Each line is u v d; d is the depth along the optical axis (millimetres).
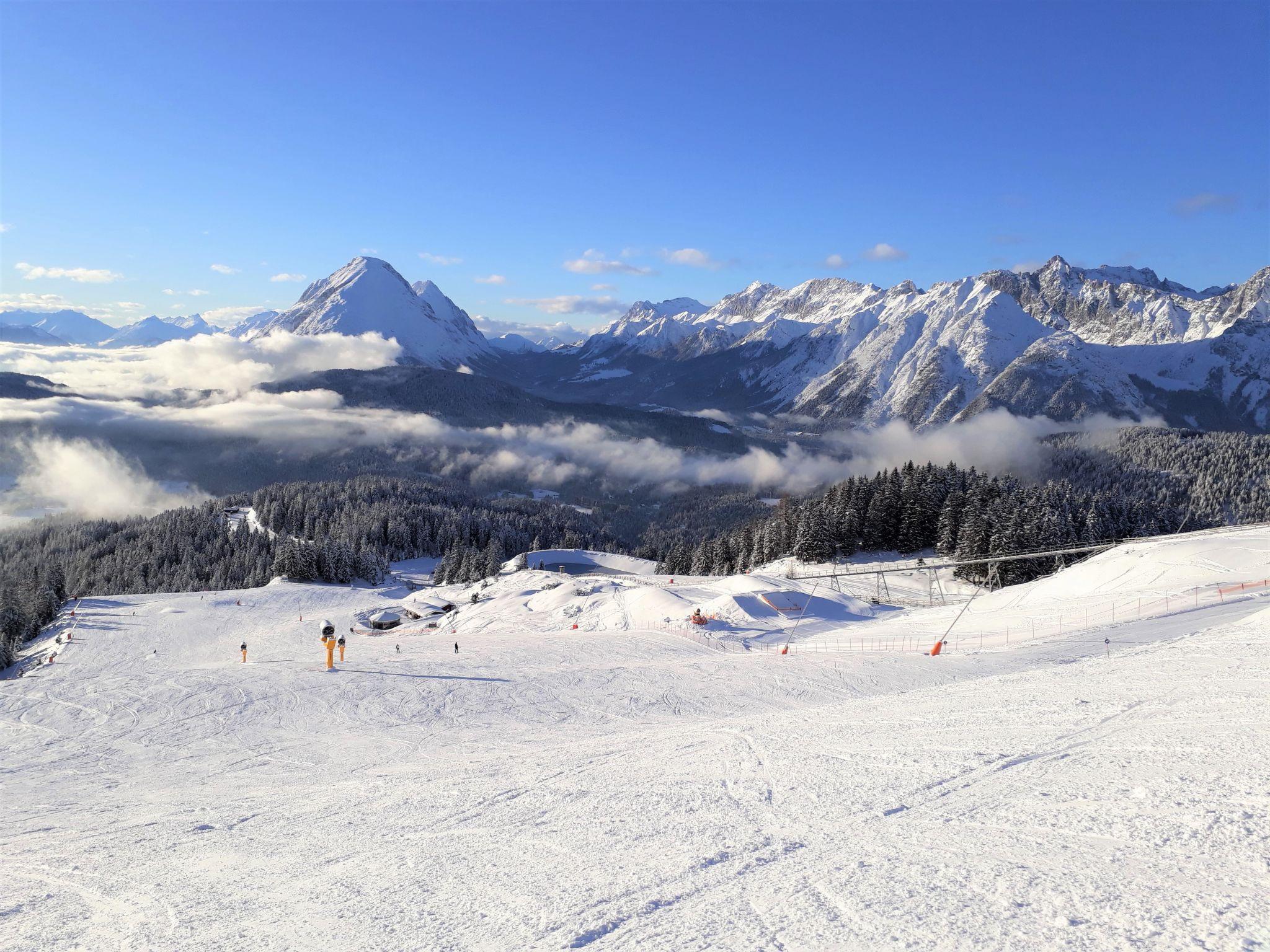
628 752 19938
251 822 16484
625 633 60781
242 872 11797
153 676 47375
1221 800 8672
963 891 7164
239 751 30250
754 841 9734
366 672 46031
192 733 33969
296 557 139000
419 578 162875
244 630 96312
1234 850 7297
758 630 58875
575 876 9164
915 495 106125
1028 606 55250
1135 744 11992
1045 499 100812
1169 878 6879
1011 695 18750
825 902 7297
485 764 21672
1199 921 5965
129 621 99562
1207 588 45938
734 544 127188
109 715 38188
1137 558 55594
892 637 49906
